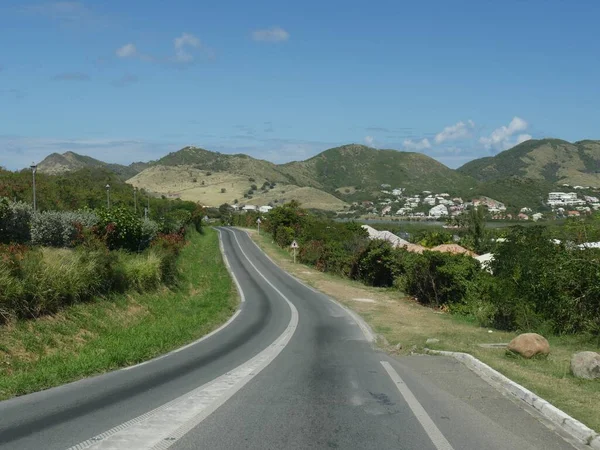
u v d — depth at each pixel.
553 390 7.89
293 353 12.56
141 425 6.40
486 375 9.52
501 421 6.66
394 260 35.44
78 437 5.95
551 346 13.83
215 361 11.41
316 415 6.91
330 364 10.94
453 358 11.48
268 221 81.38
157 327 16.45
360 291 30.98
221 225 110.19
